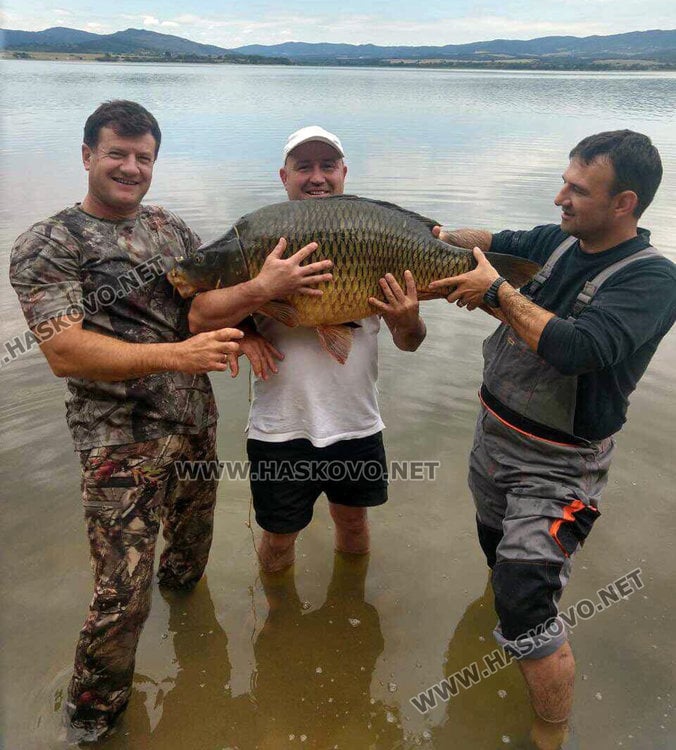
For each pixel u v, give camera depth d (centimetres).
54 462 469
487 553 369
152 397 290
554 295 307
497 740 299
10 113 2267
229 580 392
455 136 1995
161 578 379
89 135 277
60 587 370
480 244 357
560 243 320
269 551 379
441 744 298
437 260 309
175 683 325
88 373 271
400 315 310
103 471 284
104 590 278
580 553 401
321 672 333
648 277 277
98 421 285
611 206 278
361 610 371
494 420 323
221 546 418
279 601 377
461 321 710
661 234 928
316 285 296
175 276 293
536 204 1093
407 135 2008
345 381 329
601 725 299
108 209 285
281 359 324
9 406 527
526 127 2262
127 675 291
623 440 502
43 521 416
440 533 428
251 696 319
